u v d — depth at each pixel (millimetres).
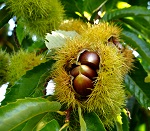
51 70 337
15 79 379
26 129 294
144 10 428
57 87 307
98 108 308
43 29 406
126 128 369
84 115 304
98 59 315
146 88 402
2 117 265
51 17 400
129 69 385
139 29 450
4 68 399
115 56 315
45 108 286
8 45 546
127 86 404
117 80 310
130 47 411
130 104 501
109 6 478
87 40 324
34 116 288
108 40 352
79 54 312
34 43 468
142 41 413
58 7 408
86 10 456
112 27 357
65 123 292
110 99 302
